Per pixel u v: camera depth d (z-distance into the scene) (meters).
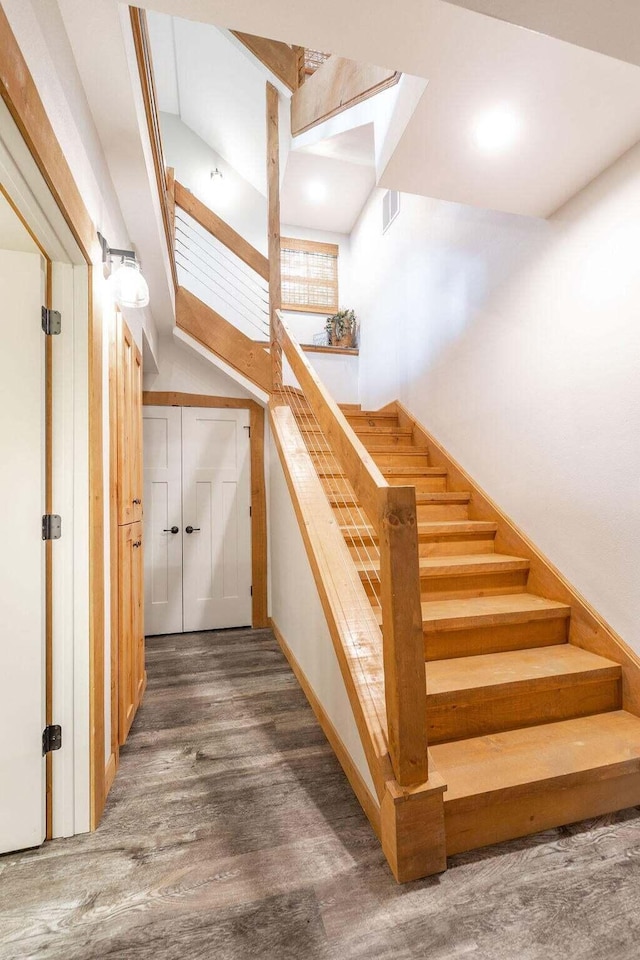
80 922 1.17
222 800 1.63
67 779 1.48
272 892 1.25
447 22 1.28
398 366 4.02
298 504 2.52
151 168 1.99
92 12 1.21
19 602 1.44
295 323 4.98
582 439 2.05
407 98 1.64
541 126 1.65
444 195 2.06
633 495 1.81
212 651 3.15
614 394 1.88
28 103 0.95
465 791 1.36
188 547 3.60
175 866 1.34
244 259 3.43
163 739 2.04
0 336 1.45
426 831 1.29
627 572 1.84
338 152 3.88
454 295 3.11
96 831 1.49
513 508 2.54
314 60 3.80
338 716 1.86
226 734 2.08
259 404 3.77
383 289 4.33
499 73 1.43
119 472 1.95
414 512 1.30
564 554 2.17
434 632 1.90
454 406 3.13
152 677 2.71
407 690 1.29
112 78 1.41
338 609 1.89
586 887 1.26
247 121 4.30
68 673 1.50
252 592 3.71
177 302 3.27
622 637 1.87
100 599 1.58
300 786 1.71
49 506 1.50
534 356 2.35
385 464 3.37
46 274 1.51
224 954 1.09
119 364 1.96
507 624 2.00
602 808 1.54
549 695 1.76
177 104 4.66
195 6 1.26
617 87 1.47
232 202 4.86
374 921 1.16
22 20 0.96
